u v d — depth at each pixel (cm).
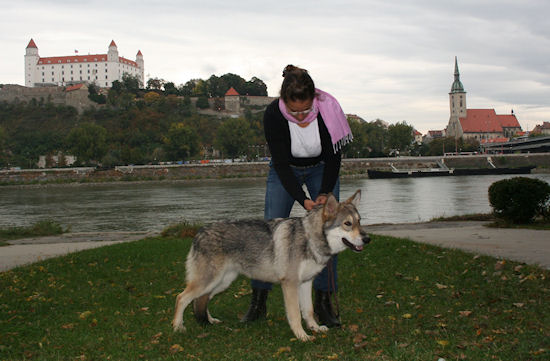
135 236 1736
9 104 16275
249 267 557
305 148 580
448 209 3203
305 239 533
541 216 1725
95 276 911
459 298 683
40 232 1891
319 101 569
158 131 14962
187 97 17950
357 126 13300
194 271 564
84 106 16588
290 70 544
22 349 525
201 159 13512
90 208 4016
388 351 474
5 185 8531
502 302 650
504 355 450
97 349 518
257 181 8644
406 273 859
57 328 603
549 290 685
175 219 3069
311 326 573
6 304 715
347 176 9481
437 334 523
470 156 10944
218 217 3138
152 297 757
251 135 13525
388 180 7856
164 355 496
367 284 789
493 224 1605
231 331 572
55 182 8731
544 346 468
